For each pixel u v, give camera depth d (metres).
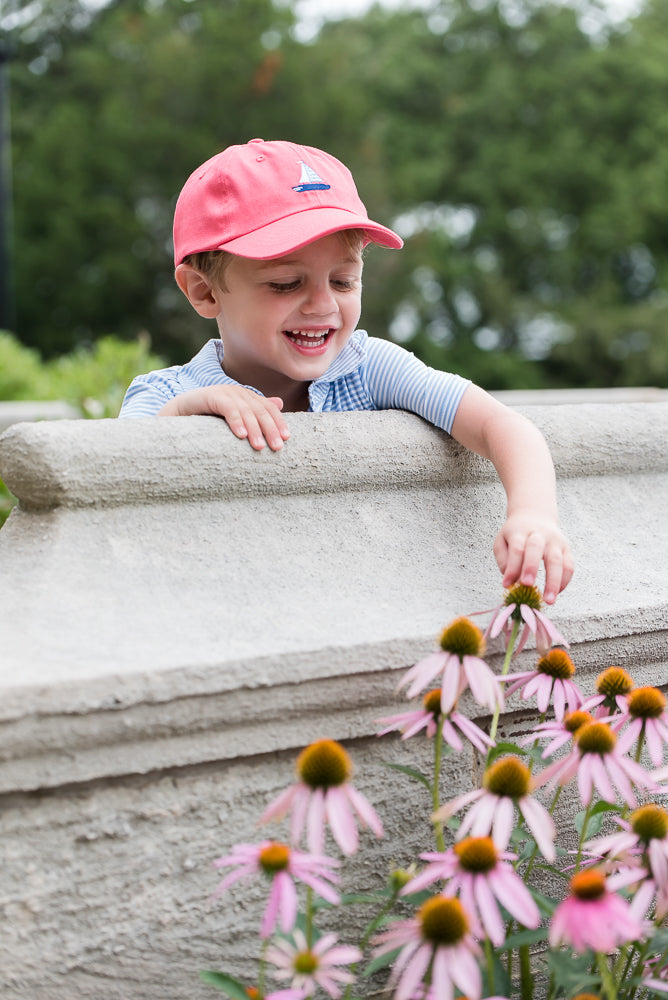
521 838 1.18
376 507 1.35
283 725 1.11
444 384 1.50
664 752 1.47
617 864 1.03
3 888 1.02
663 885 0.95
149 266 19.23
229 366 1.69
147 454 1.21
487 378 20.73
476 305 22.09
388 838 1.22
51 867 1.04
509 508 1.33
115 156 18.95
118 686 1.00
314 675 1.10
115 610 1.10
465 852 0.91
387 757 1.21
